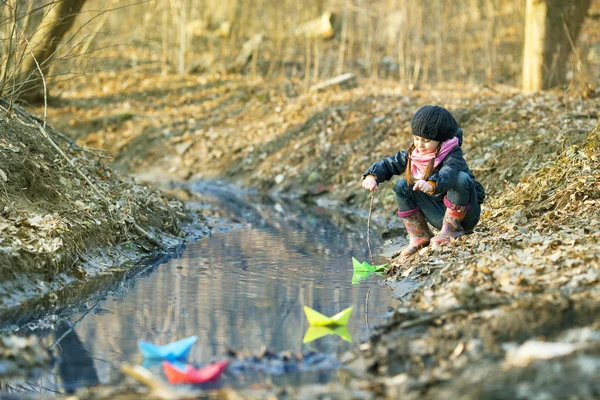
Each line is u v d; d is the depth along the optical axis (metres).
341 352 4.79
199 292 6.39
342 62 19.09
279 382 4.25
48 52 11.53
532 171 9.27
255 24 22.25
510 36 21.00
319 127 14.11
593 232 6.31
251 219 10.61
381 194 11.30
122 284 6.64
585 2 13.59
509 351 4.04
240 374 4.40
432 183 6.52
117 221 7.92
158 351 4.71
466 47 19.58
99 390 4.14
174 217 9.12
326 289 6.50
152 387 4.09
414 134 6.73
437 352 4.35
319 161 13.23
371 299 6.13
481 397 3.45
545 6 13.41
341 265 7.52
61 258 6.59
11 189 7.09
